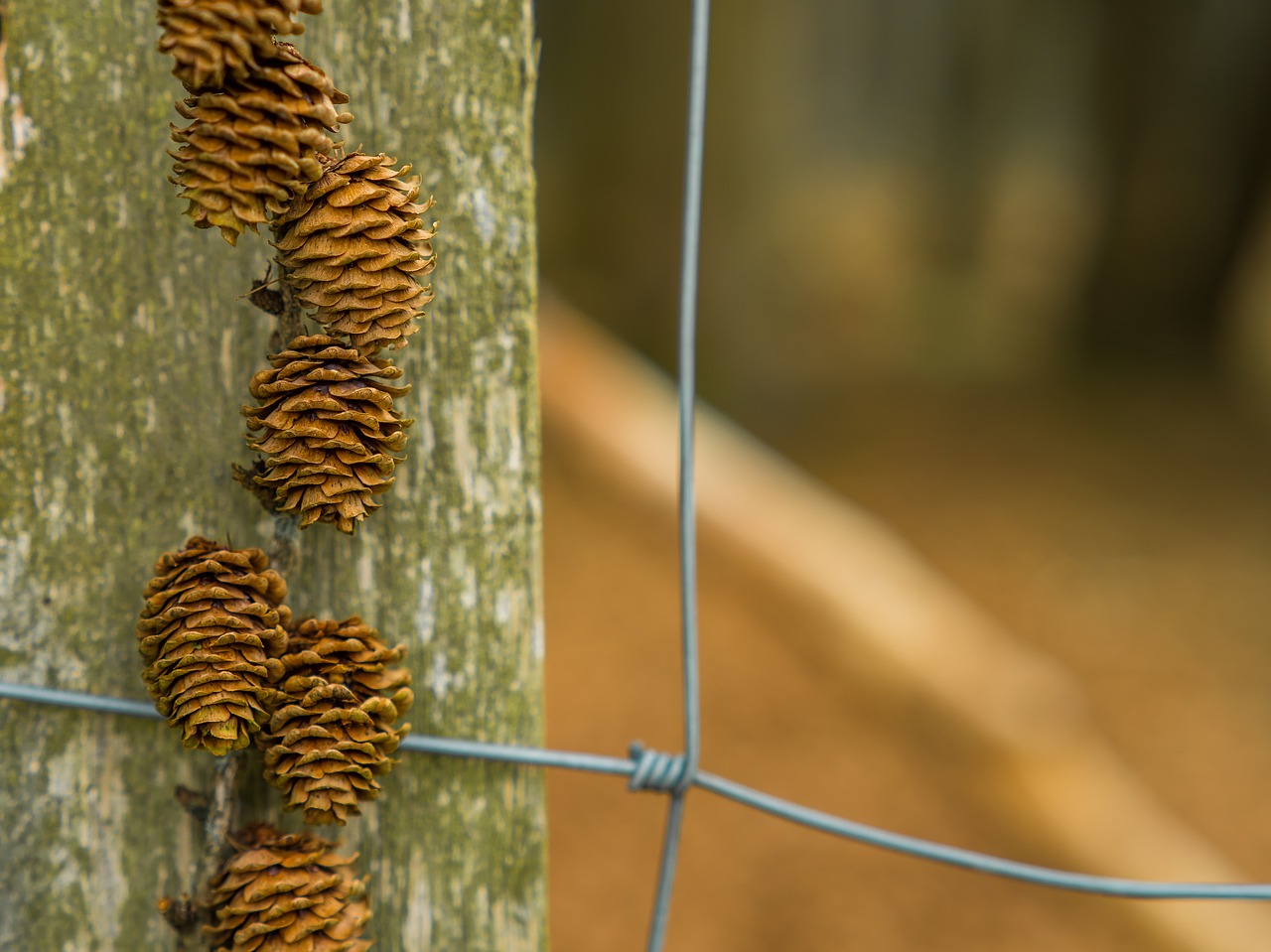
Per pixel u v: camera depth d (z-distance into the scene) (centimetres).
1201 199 1014
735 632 445
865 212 1619
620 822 366
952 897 351
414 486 96
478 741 100
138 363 91
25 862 93
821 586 340
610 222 669
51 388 90
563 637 432
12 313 88
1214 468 821
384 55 92
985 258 1437
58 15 87
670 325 665
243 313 92
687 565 107
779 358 708
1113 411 921
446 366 95
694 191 105
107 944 95
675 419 401
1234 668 546
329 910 87
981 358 1028
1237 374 1032
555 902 338
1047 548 657
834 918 341
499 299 96
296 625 89
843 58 1681
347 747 83
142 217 90
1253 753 478
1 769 92
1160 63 990
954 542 649
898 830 369
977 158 1430
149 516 92
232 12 69
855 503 670
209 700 79
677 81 650
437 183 93
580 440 399
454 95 93
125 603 93
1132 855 290
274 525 93
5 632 91
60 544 91
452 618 98
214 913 93
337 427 77
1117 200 1030
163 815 95
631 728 398
